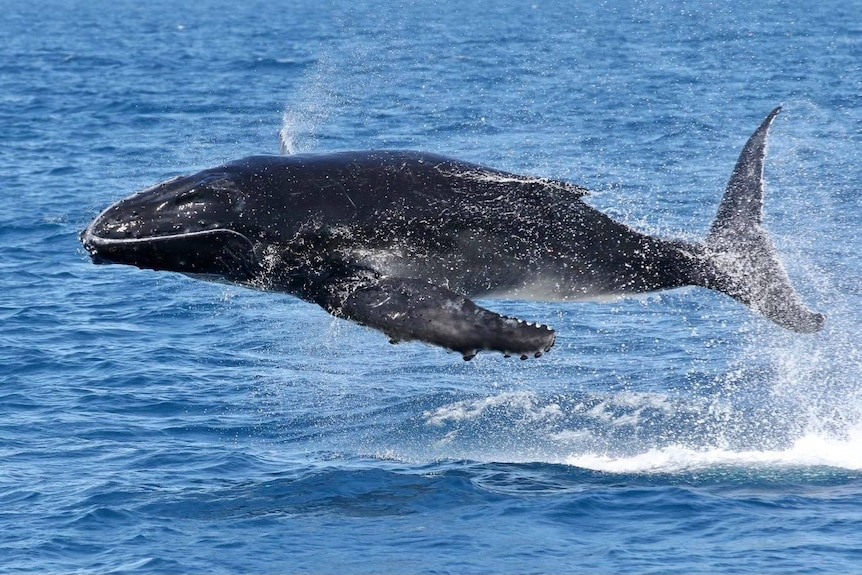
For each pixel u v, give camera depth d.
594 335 105.38
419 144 195.00
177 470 76.81
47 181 182.50
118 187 177.12
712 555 60.88
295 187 68.25
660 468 74.56
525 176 70.81
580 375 95.88
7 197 169.75
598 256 71.25
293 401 91.50
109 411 89.00
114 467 77.38
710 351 100.38
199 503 70.50
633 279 72.12
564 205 70.88
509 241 69.56
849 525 64.00
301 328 111.00
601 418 85.81
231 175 68.62
